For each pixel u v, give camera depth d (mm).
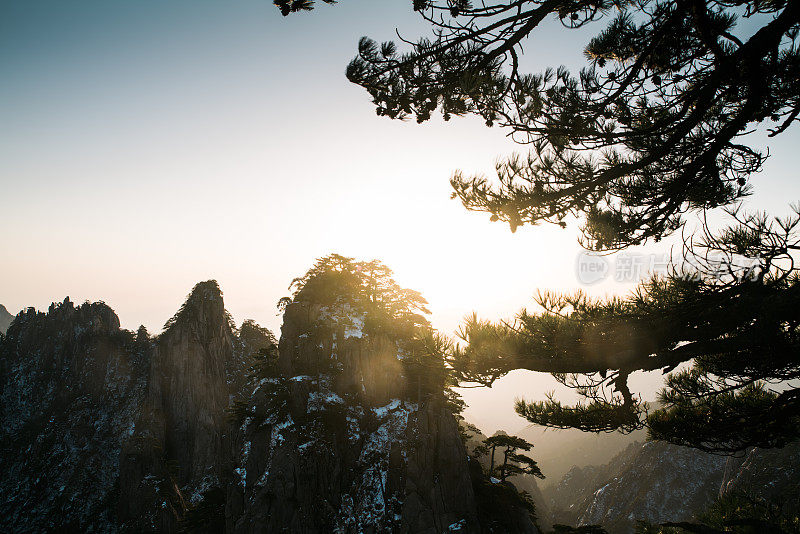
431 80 6301
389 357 70938
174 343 153375
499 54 5980
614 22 6527
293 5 5863
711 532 6891
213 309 165500
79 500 135125
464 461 59969
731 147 6465
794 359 6965
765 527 7434
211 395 151250
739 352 8227
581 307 6895
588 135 6363
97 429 155500
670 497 146750
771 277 6246
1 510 136250
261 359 81438
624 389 6895
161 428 141500
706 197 7461
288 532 54750
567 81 6277
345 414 66375
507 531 58906
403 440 61812
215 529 69312
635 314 6703
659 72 6762
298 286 86438
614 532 146125
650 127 6344
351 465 61062
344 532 54688
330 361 73688
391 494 58062
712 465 152500
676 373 9922
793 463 72812
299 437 62125
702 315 6234
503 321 7250
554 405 9625
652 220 7094
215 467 137375
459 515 55938
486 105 6398
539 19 5711
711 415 8867
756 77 5711
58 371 180500
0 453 154875
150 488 124375
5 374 178750
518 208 6695
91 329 188750
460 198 7215
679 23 6152
